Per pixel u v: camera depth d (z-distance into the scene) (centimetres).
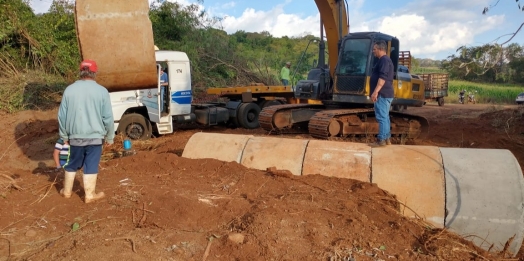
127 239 429
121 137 1011
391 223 473
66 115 502
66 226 466
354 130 1030
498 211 493
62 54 1548
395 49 1085
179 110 1174
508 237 485
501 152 561
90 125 504
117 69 584
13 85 1321
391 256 412
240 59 2245
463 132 1239
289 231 439
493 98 3444
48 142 1030
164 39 2044
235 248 412
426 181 535
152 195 529
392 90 696
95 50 564
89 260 389
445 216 507
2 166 844
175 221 473
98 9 559
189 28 2152
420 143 1067
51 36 1547
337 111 1016
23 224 466
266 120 1090
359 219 471
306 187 551
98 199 527
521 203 491
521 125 1261
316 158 615
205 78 1997
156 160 671
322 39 1205
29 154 942
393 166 567
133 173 639
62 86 1433
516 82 4428
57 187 572
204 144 708
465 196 510
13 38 1476
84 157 520
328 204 499
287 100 1545
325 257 401
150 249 412
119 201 521
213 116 1356
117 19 567
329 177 580
